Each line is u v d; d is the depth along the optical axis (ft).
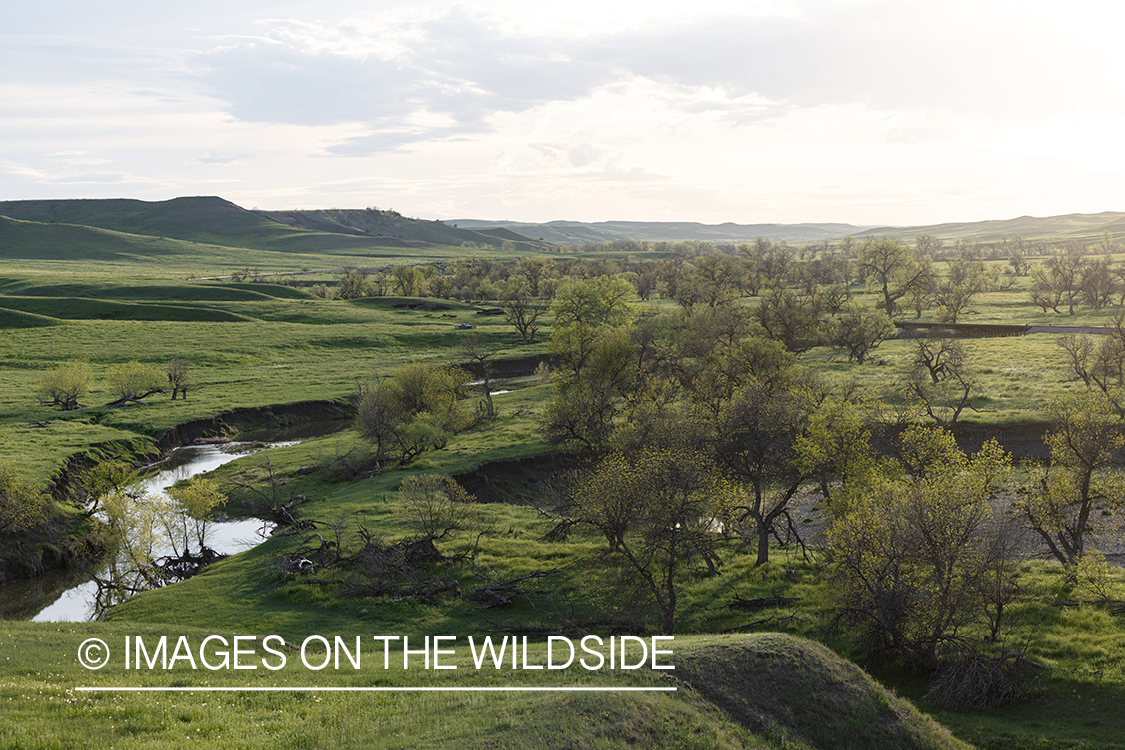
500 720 61.05
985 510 98.12
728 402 170.71
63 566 160.04
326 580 128.98
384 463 219.61
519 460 208.74
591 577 127.24
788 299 368.07
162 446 259.39
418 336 479.82
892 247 517.55
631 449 156.46
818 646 83.66
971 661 87.56
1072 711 80.28
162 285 635.66
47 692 65.41
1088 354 242.58
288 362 412.16
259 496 199.11
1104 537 146.20
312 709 65.26
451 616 116.06
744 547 148.25
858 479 127.24
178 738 56.18
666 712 66.74
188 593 129.39
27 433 245.45
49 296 587.27
